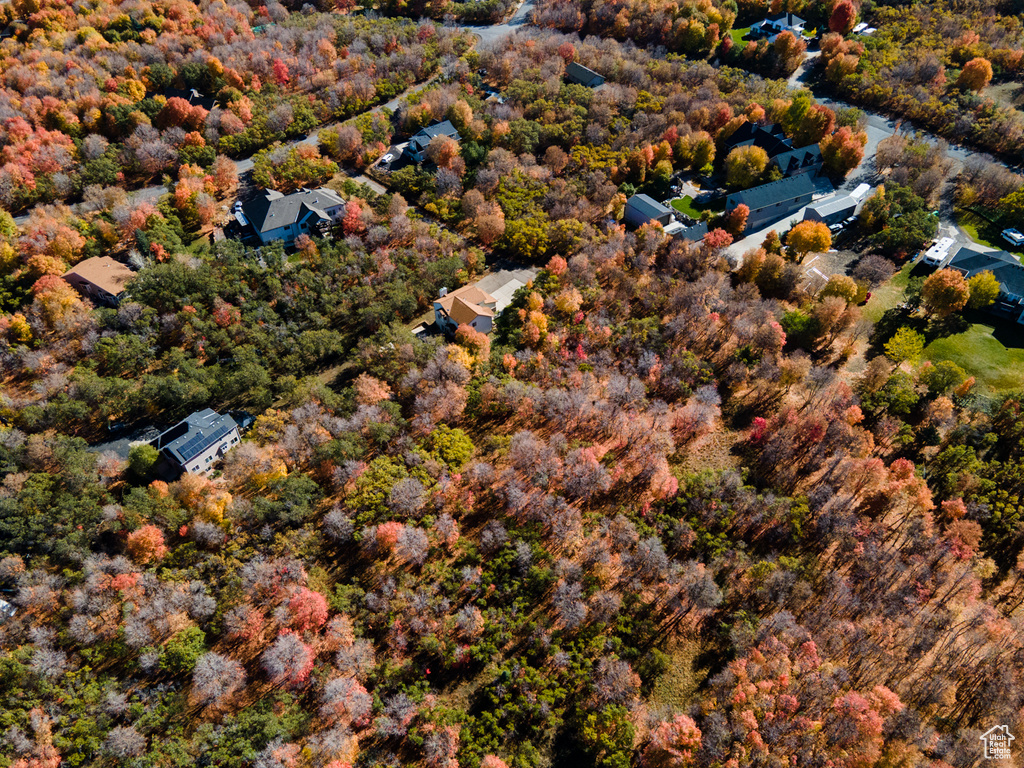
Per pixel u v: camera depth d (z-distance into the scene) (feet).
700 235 564.71
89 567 333.83
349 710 288.51
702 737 276.21
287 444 384.06
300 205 570.46
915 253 553.23
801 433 401.70
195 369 435.94
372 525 354.54
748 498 361.51
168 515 352.69
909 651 310.04
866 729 271.69
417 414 413.59
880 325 492.13
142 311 471.62
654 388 440.45
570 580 332.60
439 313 487.61
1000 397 429.79
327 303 489.26
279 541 348.38
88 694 293.84
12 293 501.97
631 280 499.51
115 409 418.72
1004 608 333.42
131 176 646.74
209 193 605.31
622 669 295.48
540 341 461.78
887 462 399.44
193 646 308.60
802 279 511.81
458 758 278.46
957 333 480.64
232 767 269.23
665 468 373.40
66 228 535.60
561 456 391.04
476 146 647.56
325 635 316.19
